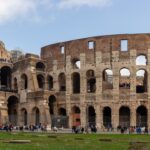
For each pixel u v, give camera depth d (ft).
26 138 233.55
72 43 429.38
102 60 412.57
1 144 175.01
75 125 415.64
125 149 161.27
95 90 422.82
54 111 426.10
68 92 423.64
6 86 460.14
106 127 409.90
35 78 428.15
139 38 406.21
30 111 419.13
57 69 435.94
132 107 400.06
